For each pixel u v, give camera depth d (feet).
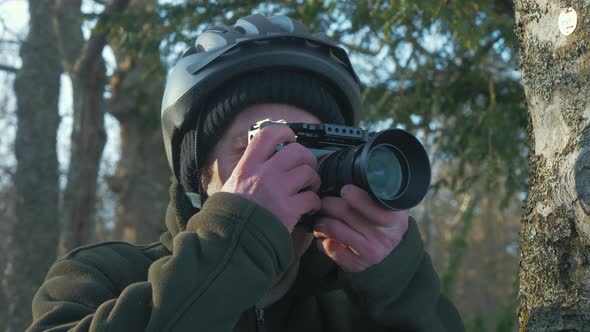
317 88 4.84
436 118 11.80
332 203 4.11
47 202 21.25
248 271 3.81
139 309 3.86
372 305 4.28
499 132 10.87
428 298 4.34
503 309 10.42
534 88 3.91
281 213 3.96
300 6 10.90
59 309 4.34
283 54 4.73
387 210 4.05
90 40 17.62
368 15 10.44
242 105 4.66
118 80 20.53
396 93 11.68
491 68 11.82
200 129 4.85
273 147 4.11
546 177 3.78
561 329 3.60
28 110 21.70
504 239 34.83
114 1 14.83
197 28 12.10
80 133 19.38
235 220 3.89
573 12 3.71
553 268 3.69
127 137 21.24
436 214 36.42
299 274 4.82
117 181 21.47
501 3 11.00
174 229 5.06
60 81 22.59
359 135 4.38
